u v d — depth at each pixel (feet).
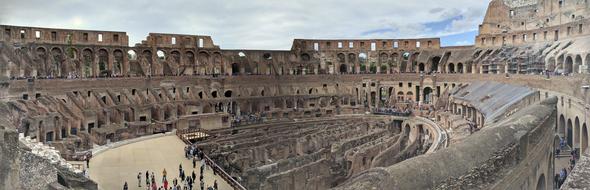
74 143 184.55
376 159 168.14
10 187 79.05
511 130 107.04
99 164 164.55
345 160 170.81
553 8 305.94
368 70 366.43
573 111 164.45
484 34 321.93
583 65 201.46
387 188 73.92
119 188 134.51
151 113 249.55
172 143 207.92
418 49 355.97
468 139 102.68
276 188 133.80
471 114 228.43
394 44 360.89
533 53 258.37
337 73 348.59
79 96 227.61
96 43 273.54
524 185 108.47
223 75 307.99
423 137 240.53
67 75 253.44
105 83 248.32
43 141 179.11
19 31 237.45
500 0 343.26
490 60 290.35
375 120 275.59
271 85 320.09
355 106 311.27
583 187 58.65
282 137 206.69
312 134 213.25
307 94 322.96
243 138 208.03
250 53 340.39
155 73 293.84
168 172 154.40
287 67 348.79
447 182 82.43
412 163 82.33
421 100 327.06
